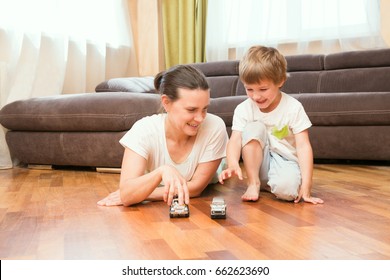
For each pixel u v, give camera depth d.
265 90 1.45
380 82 3.10
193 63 3.77
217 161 1.59
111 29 3.62
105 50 3.47
